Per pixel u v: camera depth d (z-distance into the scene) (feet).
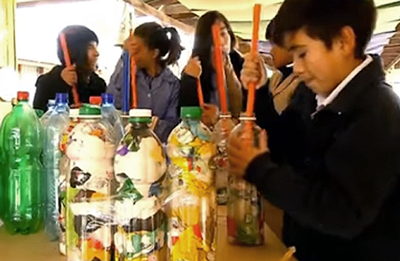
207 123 3.84
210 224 2.57
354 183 2.76
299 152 3.91
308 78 3.25
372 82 3.13
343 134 3.01
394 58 25.90
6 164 3.38
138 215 2.41
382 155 2.81
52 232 3.17
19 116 3.40
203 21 5.91
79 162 2.51
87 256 2.50
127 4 8.43
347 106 3.13
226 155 3.27
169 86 6.07
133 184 2.40
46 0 7.32
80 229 2.51
